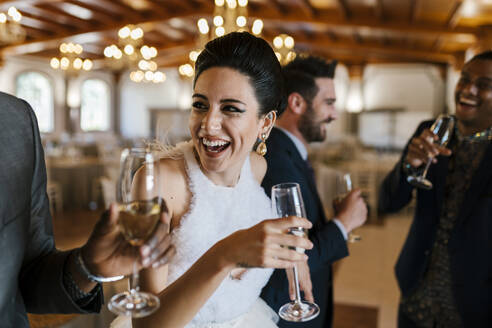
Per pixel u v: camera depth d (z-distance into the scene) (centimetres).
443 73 1399
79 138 1502
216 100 90
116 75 1722
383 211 221
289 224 74
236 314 111
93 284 82
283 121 175
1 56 1292
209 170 95
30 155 85
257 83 92
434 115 1424
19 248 79
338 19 948
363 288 397
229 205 105
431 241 186
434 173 189
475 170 179
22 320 81
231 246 76
